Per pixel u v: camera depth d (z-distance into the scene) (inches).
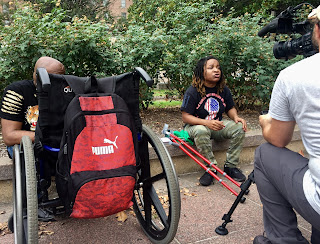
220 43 182.9
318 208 52.2
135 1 446.9
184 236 84.2
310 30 64.2
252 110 216.5
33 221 58.7
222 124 114.7
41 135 68.1
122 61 169.0
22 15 153.6
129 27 178.2
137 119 75.8
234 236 84.3
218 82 122.2
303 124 53.6
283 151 62.9
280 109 57.9
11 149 92.8
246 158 145.6
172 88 214.8
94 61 167.2
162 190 115.6
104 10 767.7
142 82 181.6
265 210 69.0
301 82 52.4
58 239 82.5
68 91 68.0
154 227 84.0
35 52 147.6
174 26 230.2
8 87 88.8
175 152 126.4
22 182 70.2
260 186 67.5
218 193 113.0
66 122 64.2
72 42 150.9
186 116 121.3
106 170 63.0
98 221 92.4
